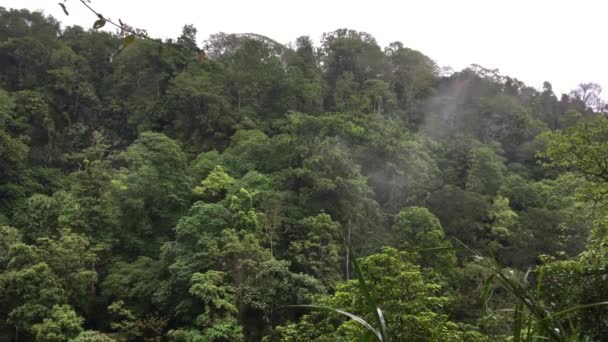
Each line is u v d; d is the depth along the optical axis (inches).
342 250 974.4
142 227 1102.4
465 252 74.5
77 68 2003.0
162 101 1866.4
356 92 2126.0
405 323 311.7
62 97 1844.2
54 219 1048.8
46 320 709.9
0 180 1317.7
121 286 876.0
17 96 1670.8
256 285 788.6
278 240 992.9
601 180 394.0
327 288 844.0
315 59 2493.8
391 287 352.8
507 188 1407.5
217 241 895.7
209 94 1761.8
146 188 1165.7
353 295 367.6
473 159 1550.2
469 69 2456.9
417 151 1459.2
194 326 786.8
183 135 1745.8
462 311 597.6
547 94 2536.9
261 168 1341.0
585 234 906.1
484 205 1228.5
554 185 1374.3
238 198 1034.7
